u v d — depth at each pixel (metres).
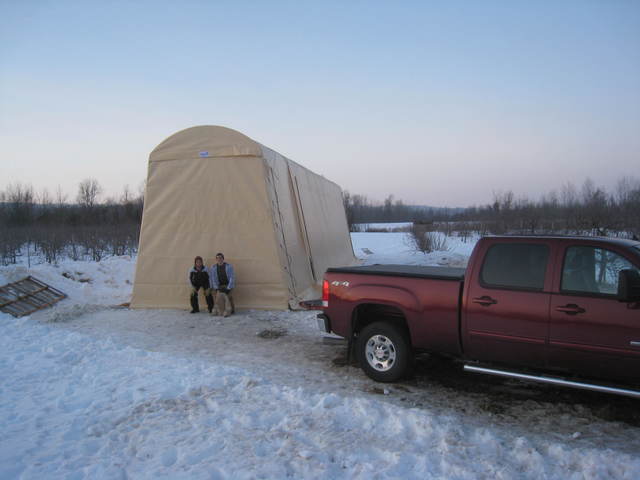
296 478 3.62
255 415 4.76
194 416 4.76
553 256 4.99
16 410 5.02
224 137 11.08
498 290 5.15
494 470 3.70
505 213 39.06
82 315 10.44
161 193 11.27
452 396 5.46
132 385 5.72
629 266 4.62
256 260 10.86
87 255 26.92
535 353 4.96
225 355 7.32
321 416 4.72
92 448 4.15
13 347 7.71
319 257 14.73
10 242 24.80
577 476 3.62
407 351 5.76
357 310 6.18
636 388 4.54
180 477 3.63
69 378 6.10
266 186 10.95
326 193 18.81
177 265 11.09
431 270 6.52
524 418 4.83
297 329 9.05
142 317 10.17
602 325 4.59
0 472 3.71
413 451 4.04
